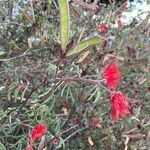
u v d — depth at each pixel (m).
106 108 0.42
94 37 0.24
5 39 0.44
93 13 0.46
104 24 0.48
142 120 0.44
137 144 0.43
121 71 0.48
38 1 0.46
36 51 0.40
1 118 0.35
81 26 0.46
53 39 0.41
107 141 0.41
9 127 0.35
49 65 0.37
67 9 0.23
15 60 0.41
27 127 0.37
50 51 0.40
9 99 0.36
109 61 0.44
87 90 0.41
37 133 0.32
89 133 0.41
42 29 0.45
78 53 0.25
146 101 0.48
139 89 0.49
